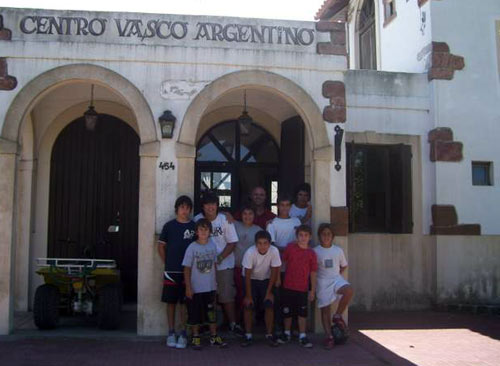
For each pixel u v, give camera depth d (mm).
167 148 7938
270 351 7102
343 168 8359
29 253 9719
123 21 8055
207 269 7199
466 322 9242
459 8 11102
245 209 8023
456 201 10594
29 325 8414
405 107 10797
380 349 7297
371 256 10414
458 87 10867
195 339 7109
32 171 9812
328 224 7961
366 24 14898
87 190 10383
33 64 7863
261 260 7418
